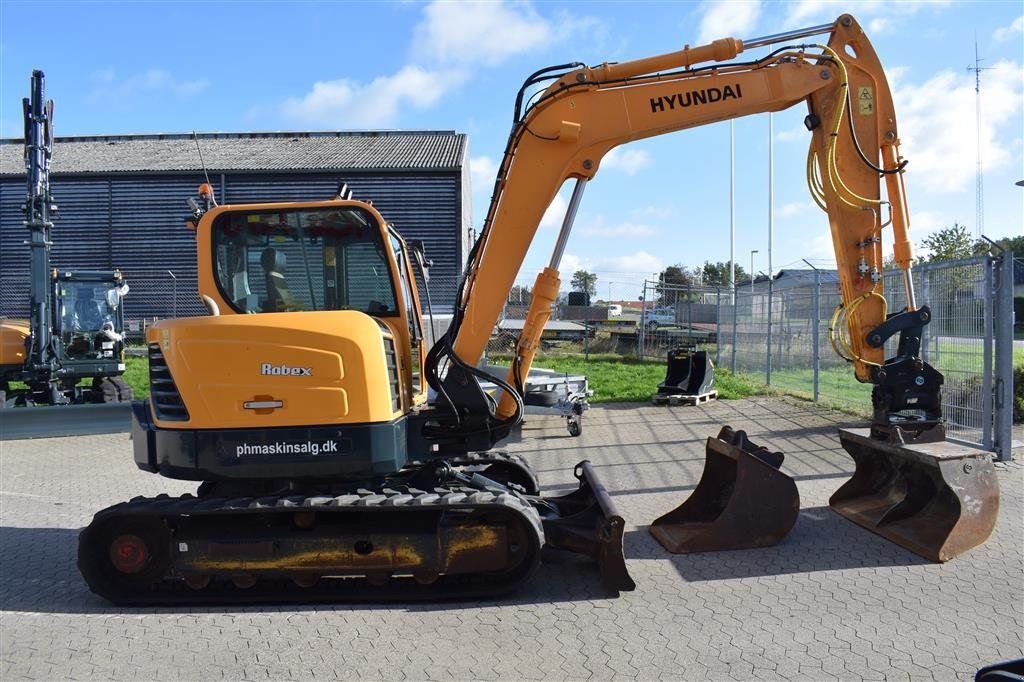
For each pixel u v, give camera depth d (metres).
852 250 5.76
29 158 12.44
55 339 12.79
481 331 5.24
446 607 4.66
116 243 26.38
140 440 4.90
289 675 3.82
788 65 5.50
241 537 4.71
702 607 4.57
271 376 4.61
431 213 25.48
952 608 4.42
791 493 5.64
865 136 5.67
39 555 5.90
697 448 9.66
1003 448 7.77
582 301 29.11
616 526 4.75
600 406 13.71
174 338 4.68
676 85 5.37
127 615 4.64
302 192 25.75
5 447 10.62
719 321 18.92
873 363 5.81
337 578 5.01
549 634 4.23
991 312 7.87
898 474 6.25
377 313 5.26
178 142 30.41
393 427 4.71
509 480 6.20
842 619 4.33
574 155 5.29
